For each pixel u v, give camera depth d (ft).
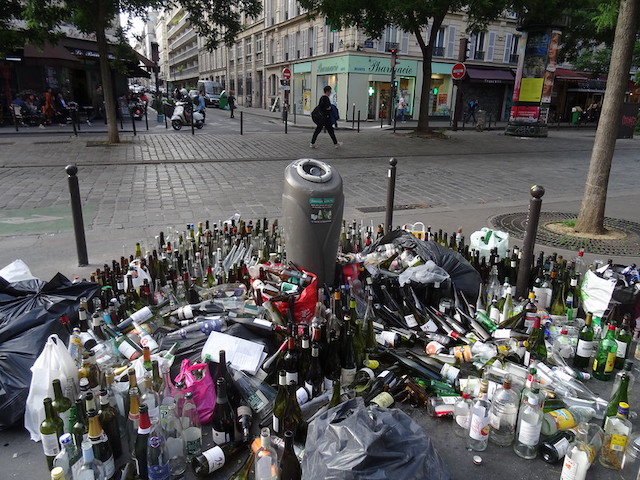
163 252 15.90
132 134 59.67
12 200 26.30
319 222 13.47
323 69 102.89
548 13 60.18
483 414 8.91
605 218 25.75
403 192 30.68
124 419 9.08
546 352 11.91
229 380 9.75
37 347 10.23
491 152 50.90
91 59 80.18
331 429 7.47
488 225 23.70
